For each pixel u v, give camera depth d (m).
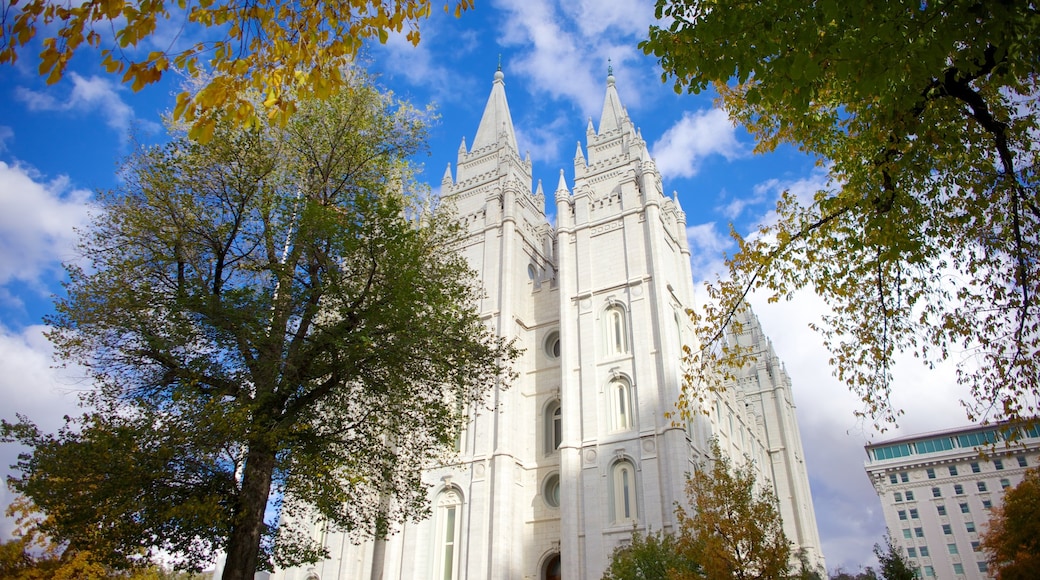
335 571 43.44
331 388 20.19
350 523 21.92
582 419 42.38
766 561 24.97
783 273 16.92
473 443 43.81
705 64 10.93
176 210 19.06
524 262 53.09
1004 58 10.58
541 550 40.94
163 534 17.72
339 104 21.72
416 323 19.58
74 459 16.28
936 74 9.77
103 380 18.06
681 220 53.44
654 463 38.72
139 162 19.08
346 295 20.00
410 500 24.86
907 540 101.44
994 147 13.97
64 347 17.64
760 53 10.33
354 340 18.86
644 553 29.19
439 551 41.66
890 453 108.88
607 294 46.19
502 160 56.72
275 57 9.23
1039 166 14.22
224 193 19.55
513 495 41.97
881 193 14.07
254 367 18.31
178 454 16.97
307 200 19.77
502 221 52.38
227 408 16.86
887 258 13.88
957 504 100.31
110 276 18.14
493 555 39.06
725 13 10.52
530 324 50.09
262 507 17.28
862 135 14.96
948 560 97.69
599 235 49.09
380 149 22.81
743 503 26.44
